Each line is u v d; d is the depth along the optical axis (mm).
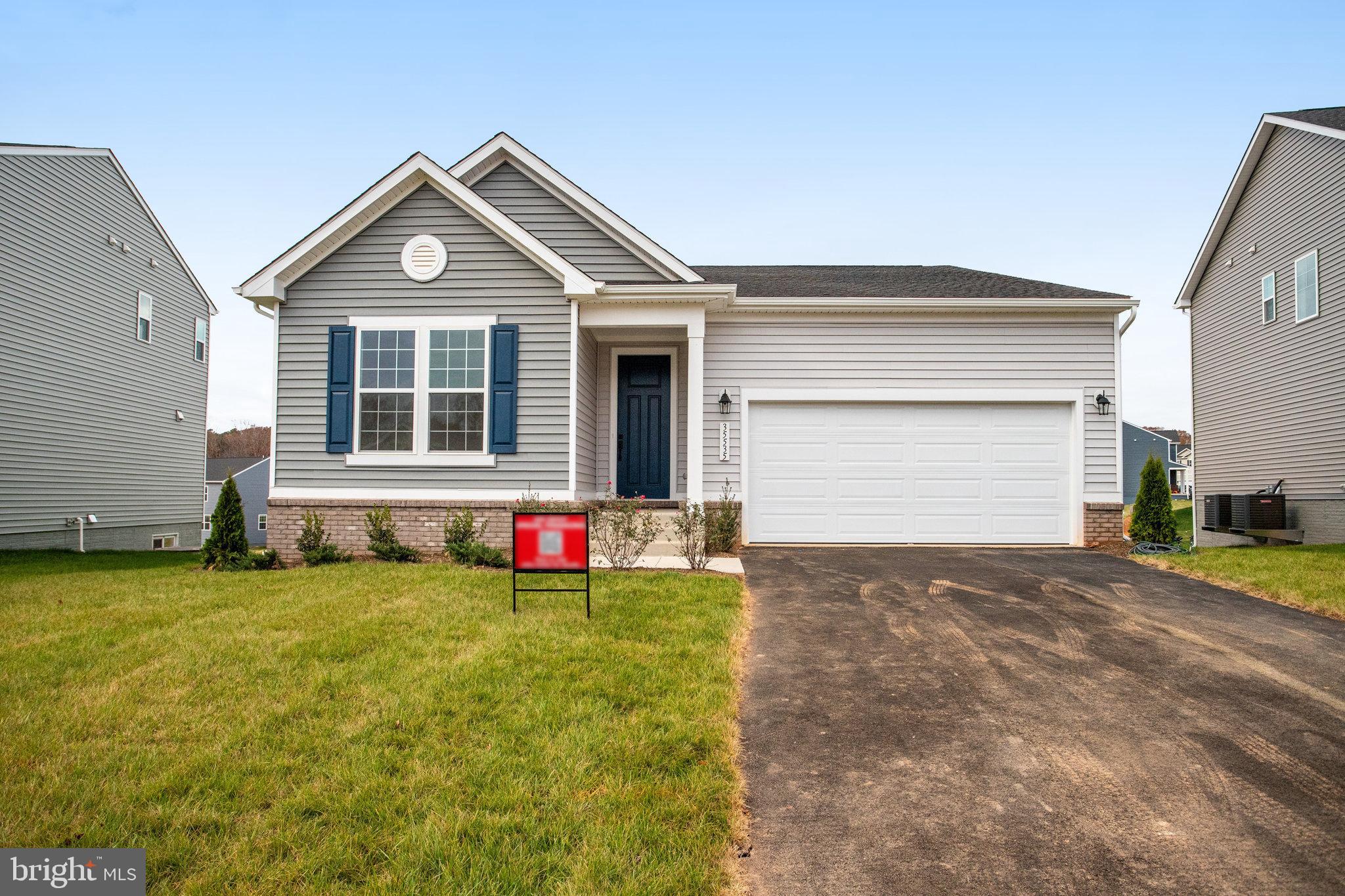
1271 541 15828
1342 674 5160
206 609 6621
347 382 10219
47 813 3244
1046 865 2998
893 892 2846
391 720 4156
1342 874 2914
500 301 10312
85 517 17281
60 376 16484
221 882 2803
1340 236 13828
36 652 5301
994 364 11688
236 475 39594
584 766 3637
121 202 18297
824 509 11742
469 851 2965
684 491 12164
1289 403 15305
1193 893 2812
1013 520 11641
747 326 11859
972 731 4270
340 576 8180
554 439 10180
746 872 2975
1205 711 4531
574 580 7902
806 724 4391
